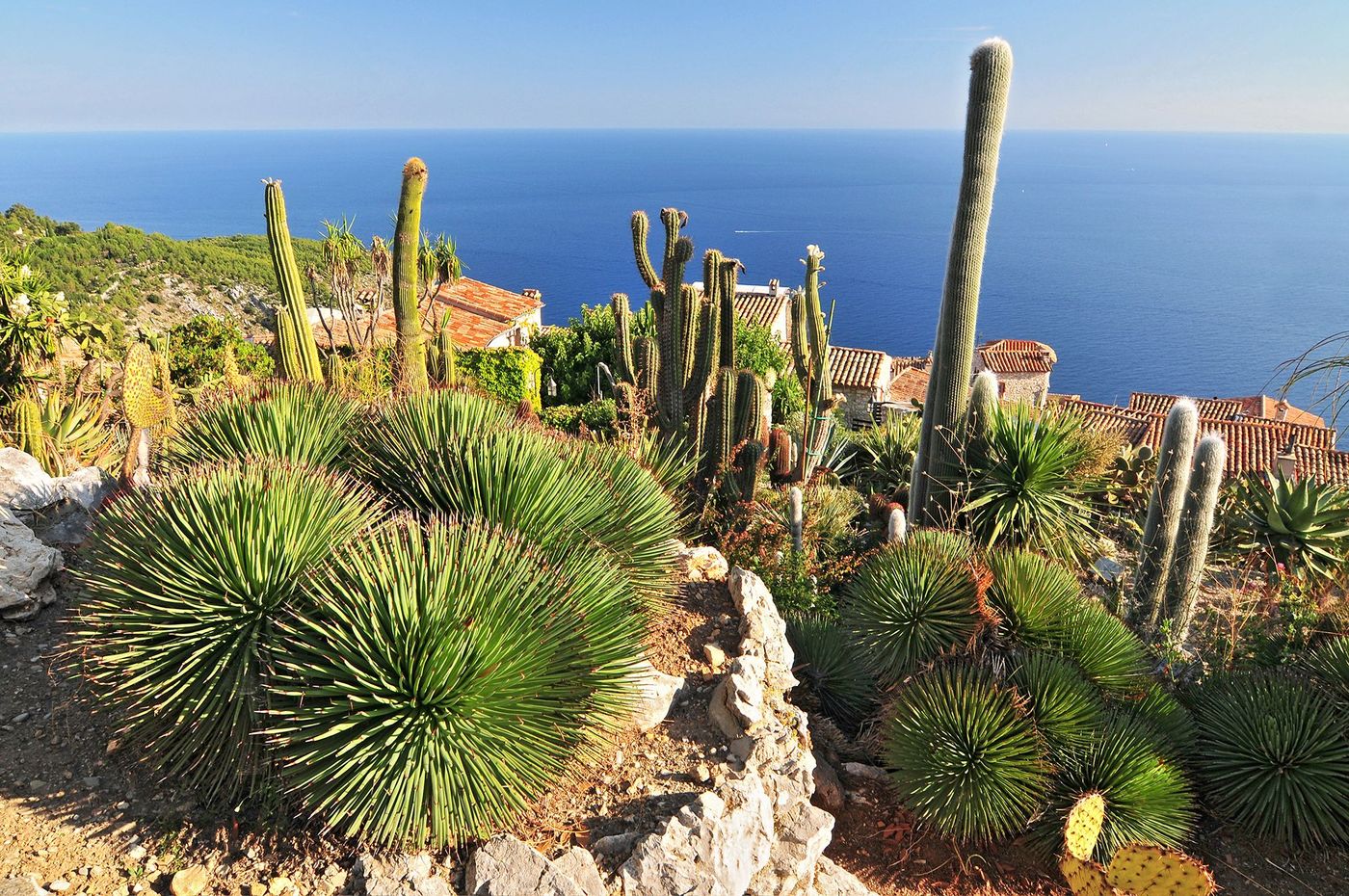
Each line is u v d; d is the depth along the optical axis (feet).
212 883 10.85
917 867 17.49
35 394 28.30
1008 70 27.40
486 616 12.40
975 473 30.58
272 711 11.32
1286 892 18.37
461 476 16.57
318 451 17.85
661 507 18.98
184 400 36.63
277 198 23.59
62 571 17.13
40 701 13.94
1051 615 21.62
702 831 11.91
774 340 86.43
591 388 81.71
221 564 12.64
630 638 14.53
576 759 13.28
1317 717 20.65
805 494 30.30
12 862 10.85
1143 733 19.48
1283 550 32.68
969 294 29.66
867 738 20.17
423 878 10.95
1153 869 14.07
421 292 33.94
